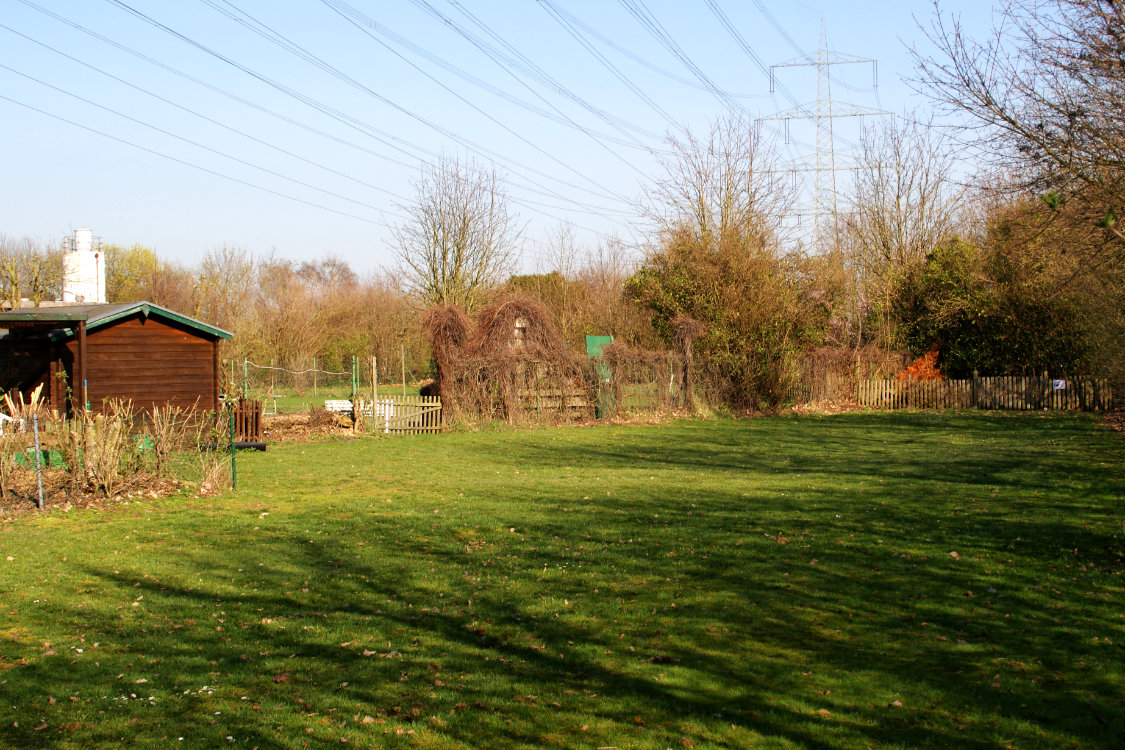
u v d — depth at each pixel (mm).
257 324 46688
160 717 5668
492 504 13508
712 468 18156
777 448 22078
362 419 26312
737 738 5246
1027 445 20828
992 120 10602
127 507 13312
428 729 5461
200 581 9039
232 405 23016
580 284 48000
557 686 6133
